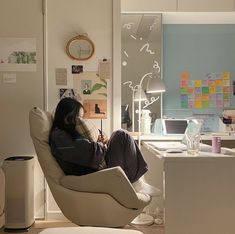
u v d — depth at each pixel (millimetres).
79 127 2654
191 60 3768
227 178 2176
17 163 2854
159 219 3098
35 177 3193
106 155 2523
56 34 3232
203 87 3770
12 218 2854
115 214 2301
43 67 3215
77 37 3234
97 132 2982
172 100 3758
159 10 3408
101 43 3260
